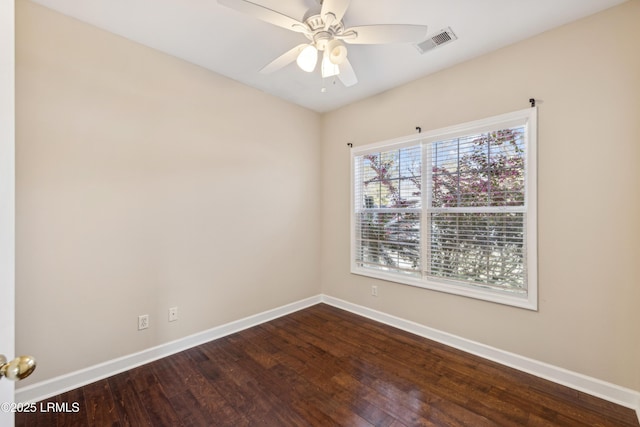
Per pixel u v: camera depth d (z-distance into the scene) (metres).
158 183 2.36
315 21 1.66
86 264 2.02
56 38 1.89
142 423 1.68
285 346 2.60
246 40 2.22
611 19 1.85
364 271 3.30
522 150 2.22
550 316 2.08
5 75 0.74
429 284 2.74
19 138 1.77
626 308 1.82
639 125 1.77
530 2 1.80
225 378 2.11
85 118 2.00
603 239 1.89
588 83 1.93
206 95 2.65
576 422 1.68
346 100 3.36
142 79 2.27
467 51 2.35
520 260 2.25
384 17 1.94
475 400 1.87
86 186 2.01
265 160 3.15
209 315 2.70
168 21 2.00
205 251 2.66
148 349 2.31
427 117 2.75
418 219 2.86
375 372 2.19
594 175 1.91
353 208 3.42
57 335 1.91
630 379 1.81
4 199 0.73
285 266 3.37
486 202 2.41
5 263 0.74
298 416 1.74
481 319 2.42
